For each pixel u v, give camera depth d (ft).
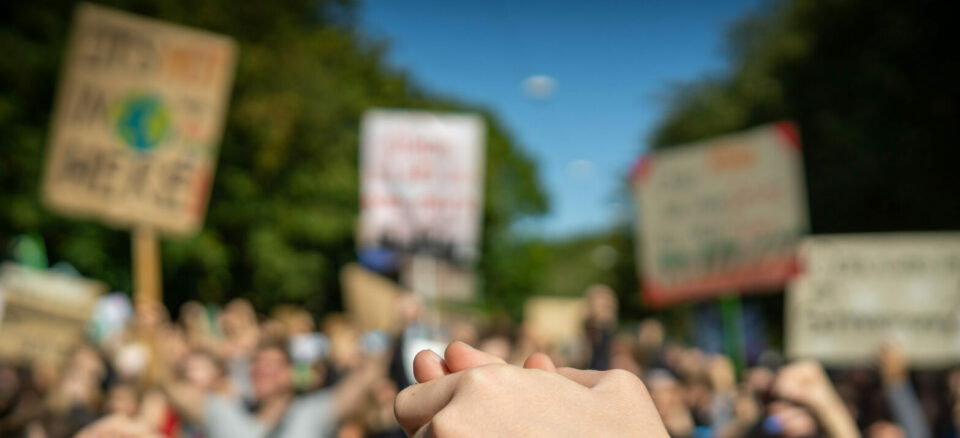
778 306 66.08
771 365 18.30
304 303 74.33
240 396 16.96
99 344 23.71
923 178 53.42
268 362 11.66
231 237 66.03
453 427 1.81
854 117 57.21
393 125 24.73
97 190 17.16
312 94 68.13
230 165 63.21
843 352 17.58
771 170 19.40
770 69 67.15
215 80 17.66
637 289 107.14
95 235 55.31
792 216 18.93
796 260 18.54
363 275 29.12
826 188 58.49
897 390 13.44
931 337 17.25
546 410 1.84
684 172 20.75
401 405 2.02
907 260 17.62
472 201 24.57
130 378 17.29
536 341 20.18
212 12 61.11
